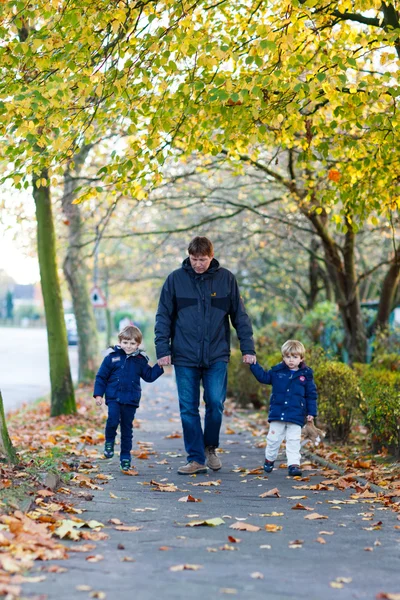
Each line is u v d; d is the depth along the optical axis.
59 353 17.84
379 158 11.86
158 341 10.05
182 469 10.08
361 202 12.44
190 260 10.09
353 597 4.89
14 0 10.08
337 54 10.30
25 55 10.09
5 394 28.16
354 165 11.90
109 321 57.75
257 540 6.39
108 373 10.48
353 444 13.48
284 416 10.25
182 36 9.48
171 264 33.72
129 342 10.42
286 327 23.64
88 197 10.77
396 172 11.99
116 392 10.38
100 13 9.73
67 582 4.97
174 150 17.55
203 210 27.36
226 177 23.97
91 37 9.91
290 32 9.93
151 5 10.20
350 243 18.55
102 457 11.61
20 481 7.93
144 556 5.73
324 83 10.00
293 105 10.24
